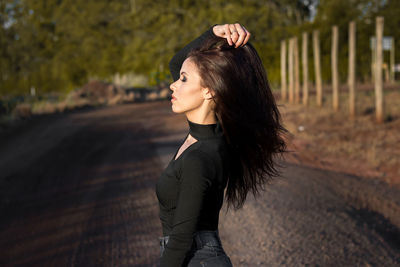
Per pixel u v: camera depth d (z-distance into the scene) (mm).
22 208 5645
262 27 41281
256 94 1675
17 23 57062
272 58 35000
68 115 19406
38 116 18672
